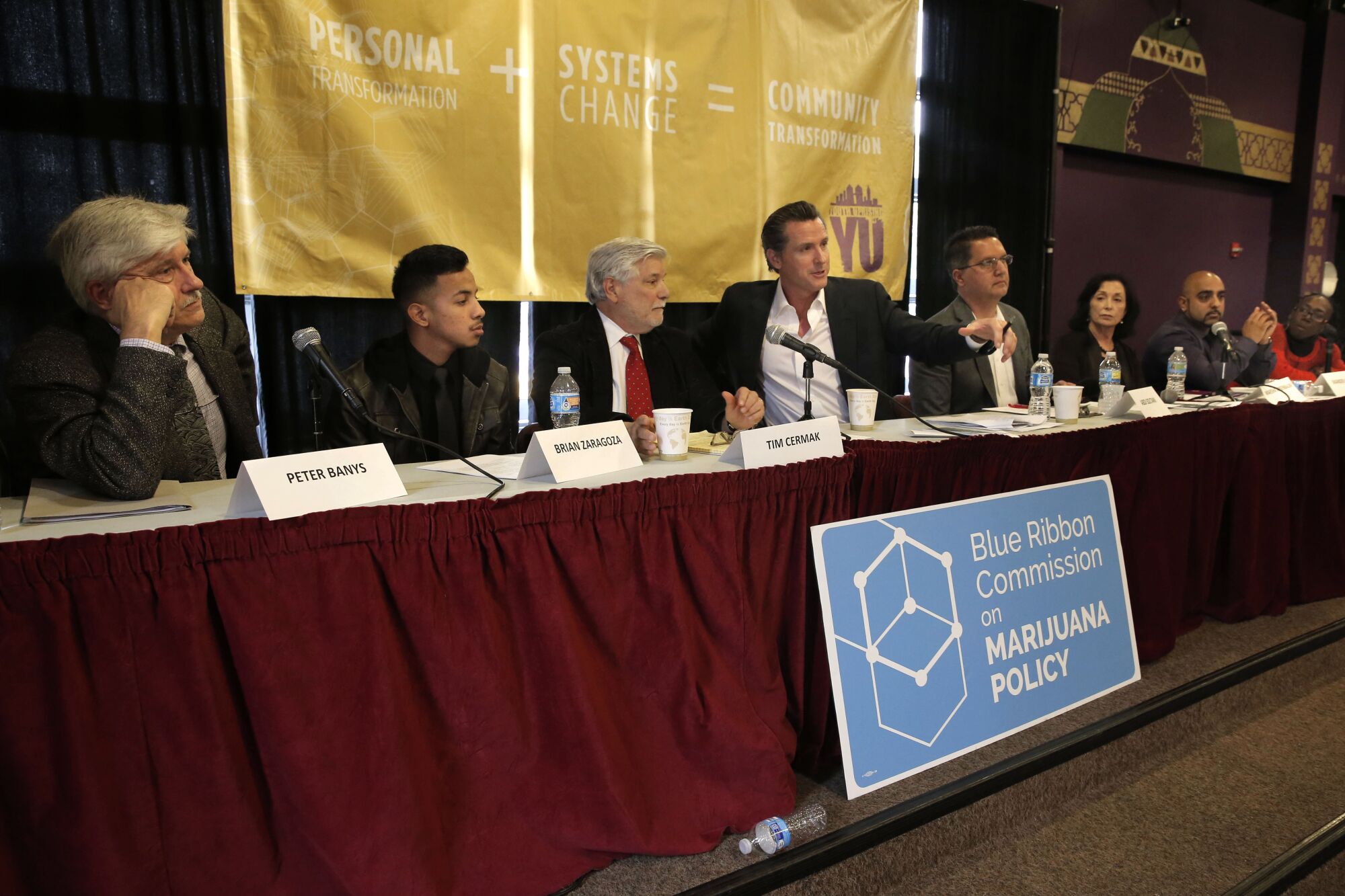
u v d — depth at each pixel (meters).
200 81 2.54
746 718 1.48
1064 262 5.22
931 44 3.99
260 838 1.12
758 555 1.54
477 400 2.26
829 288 2.63
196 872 1.08
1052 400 2.44
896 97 3.73
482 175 2.85
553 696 1.31
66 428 1.34
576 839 1.33
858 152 3.67
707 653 1.48
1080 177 5.21
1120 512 2.14
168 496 1.37
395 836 1.17
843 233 3.68
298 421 2.75
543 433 1.49
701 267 3.33
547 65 2.92
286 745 1.11
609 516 1.37
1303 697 2.30
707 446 1.96
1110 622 1.94
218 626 1.09
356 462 1.29
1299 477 2.72
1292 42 6.24
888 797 1.63
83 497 1.35
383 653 1.18
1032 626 1.79
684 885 1.36
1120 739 1.89
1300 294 6.55
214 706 1.07
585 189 3.05
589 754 1.33
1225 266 6.29
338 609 1.15
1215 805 1.78
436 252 2.06
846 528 1.55
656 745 1.43
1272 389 2.81
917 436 1.95
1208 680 1.86
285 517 1.15
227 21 2.45
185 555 1.05
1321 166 6.46
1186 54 5.52
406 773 1.19
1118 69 5.16
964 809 1.60
